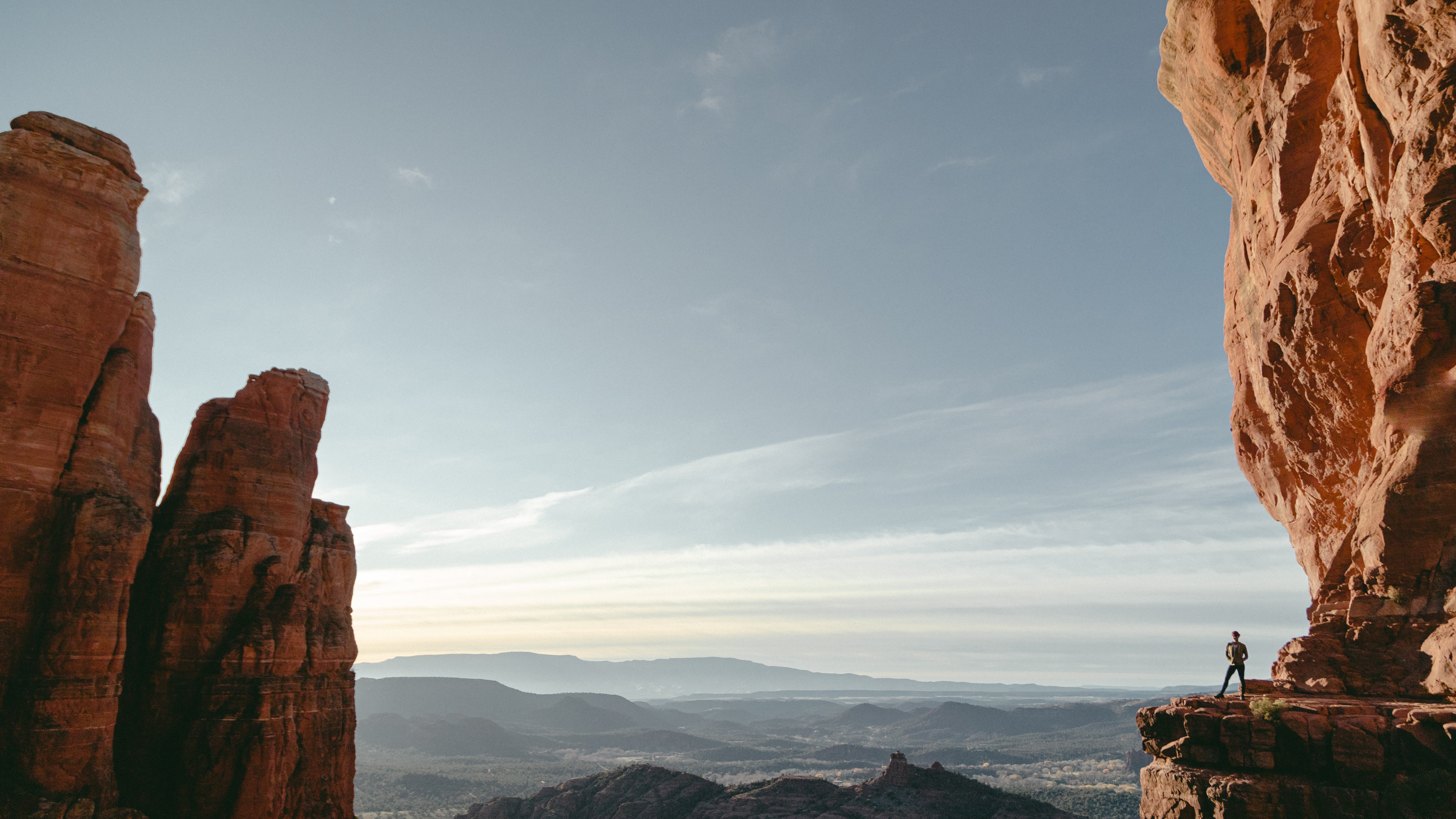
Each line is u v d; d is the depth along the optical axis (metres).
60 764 31.17
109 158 38.09
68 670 32.06
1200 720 18.11
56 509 34.00
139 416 39.09
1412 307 20.66
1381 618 19.69
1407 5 20.64
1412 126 20.97
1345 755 16.27
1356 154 25.52
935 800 140.62
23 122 36.38
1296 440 28.84
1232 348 36.00
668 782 162.38
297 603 42.06
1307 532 29.69
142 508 38.19
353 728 46.72
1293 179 28.56
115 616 33.69
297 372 47.50
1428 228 20.56
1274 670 22.25
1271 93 29.47
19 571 32.59
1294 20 28.73
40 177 35.78
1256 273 32.38
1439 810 14.91
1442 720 15.70
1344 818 15.72
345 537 49.47
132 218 38.59
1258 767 17.14
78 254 36.25
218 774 36.75
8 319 34.03
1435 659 17.83
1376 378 22.69
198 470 42.34
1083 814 195.75
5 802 29.45
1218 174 39.25
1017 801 140.75
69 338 35.50
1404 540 19.62
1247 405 34.44
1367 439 25.88
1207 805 17.11
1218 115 36.38
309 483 47.25
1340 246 25.64
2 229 34.50
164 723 37.94
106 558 33.75
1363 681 18.98
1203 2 34.53
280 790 38.59
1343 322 25.88
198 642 39.06
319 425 48.75
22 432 33.56
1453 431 19.44
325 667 44.97
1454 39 19.70
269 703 38.62
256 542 42.09
